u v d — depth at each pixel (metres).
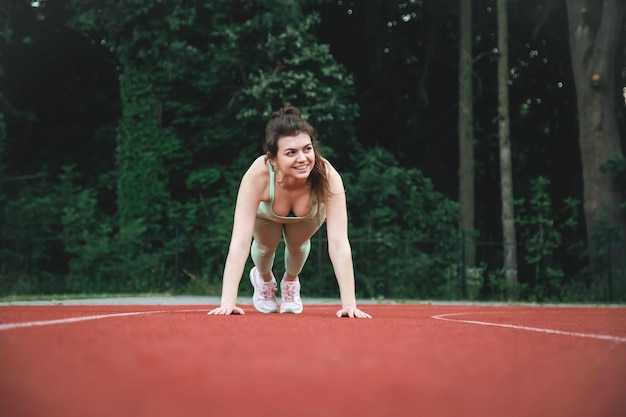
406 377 1.22
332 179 4.03
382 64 17.78
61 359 1.39
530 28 18.69
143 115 15.34
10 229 14.41
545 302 13.98
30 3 17.72
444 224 15.27
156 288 13.73
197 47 15.84
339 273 3.96
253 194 4.03
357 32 18.16
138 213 15.05
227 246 14.14
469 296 14.38
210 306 7.55
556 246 15.16
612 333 2.66
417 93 18.28
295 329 2.43
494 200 20.19
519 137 20.42
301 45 14.54
